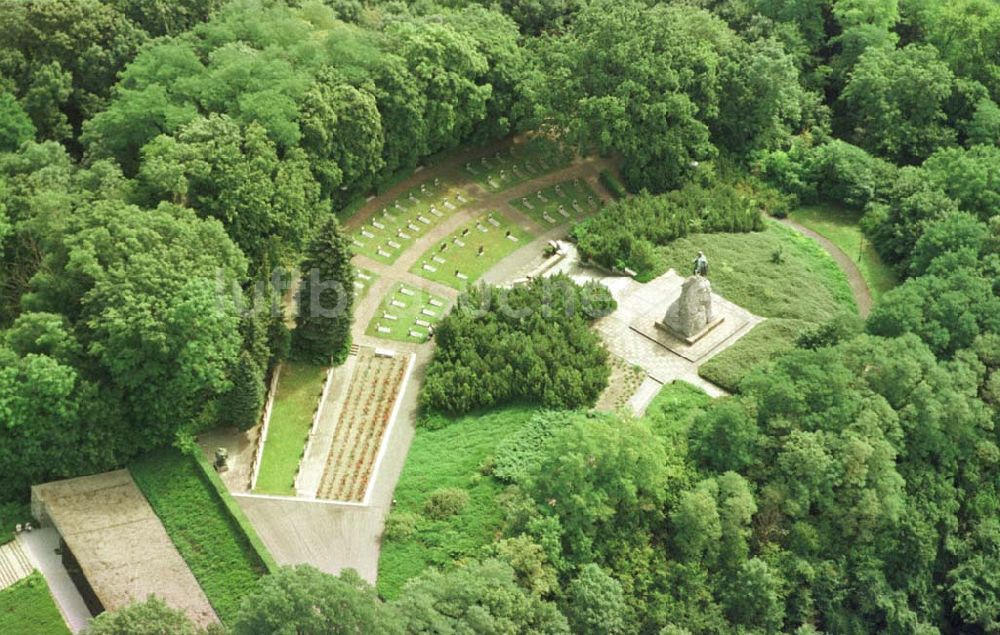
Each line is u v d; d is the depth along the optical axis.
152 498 97.44
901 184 134.62
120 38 134.62
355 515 98.81
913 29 164.25
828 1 162.62
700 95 140.50
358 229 131.38
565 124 137.25
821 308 121.38
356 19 155.62
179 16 142.12
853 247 133.38
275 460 103.31
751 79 142.12
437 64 132.88
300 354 113.00
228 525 95.94
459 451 104.00
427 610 81.25
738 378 110.62
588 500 93.19
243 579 92.12
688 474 99.62
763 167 143.62
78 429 96.75
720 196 136.38
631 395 109.00
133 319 94.56
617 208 133.38
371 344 116.44
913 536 103.75
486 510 97.81
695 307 113.75
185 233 101.94
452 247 130.62
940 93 146.38
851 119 153.88
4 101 124.50
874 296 125.94
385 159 133.00
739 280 124.25
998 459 109.81
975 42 155.62
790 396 102.75
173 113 115.62
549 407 107.19
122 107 117.81
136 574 91.50
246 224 112.12
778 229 135.12
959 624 107.12
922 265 125.12
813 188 140.88
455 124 137.12
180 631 78.56
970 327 114.19
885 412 103.88
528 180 143.12
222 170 110.31
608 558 94.69
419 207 136.25
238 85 121.31
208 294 97.19
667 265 125.69
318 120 119.94
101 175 111.00
